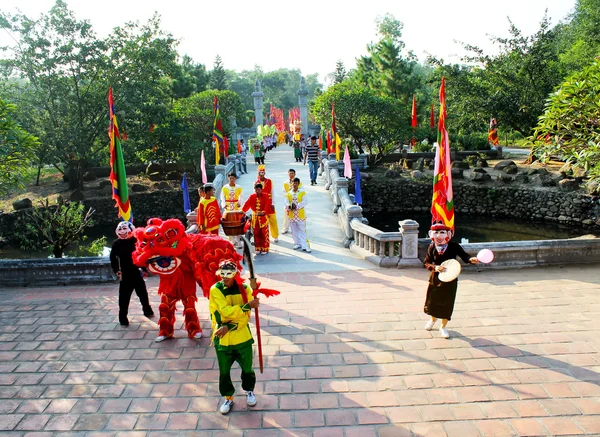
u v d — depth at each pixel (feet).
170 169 96.73
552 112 32.14
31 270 29.55
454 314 23.59
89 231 78.64
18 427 15.96
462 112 90.17
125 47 81.87
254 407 16.62
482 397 16.88
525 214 76.74
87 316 24.76
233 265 16.25
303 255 34.99
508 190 78.54
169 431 15.52
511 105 85.61
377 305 24.94
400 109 99.86
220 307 15.89
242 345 16.29
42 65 77.97
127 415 16.44
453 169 86.07
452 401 16.71
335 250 36.32
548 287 26.81
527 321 22.63
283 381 18.17
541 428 15.19
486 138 110.11
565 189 73.77
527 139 35.58
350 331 22.07
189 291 21.89
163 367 19.54
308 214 49.49
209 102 113.80
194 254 21.04
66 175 94.58
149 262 21.24
